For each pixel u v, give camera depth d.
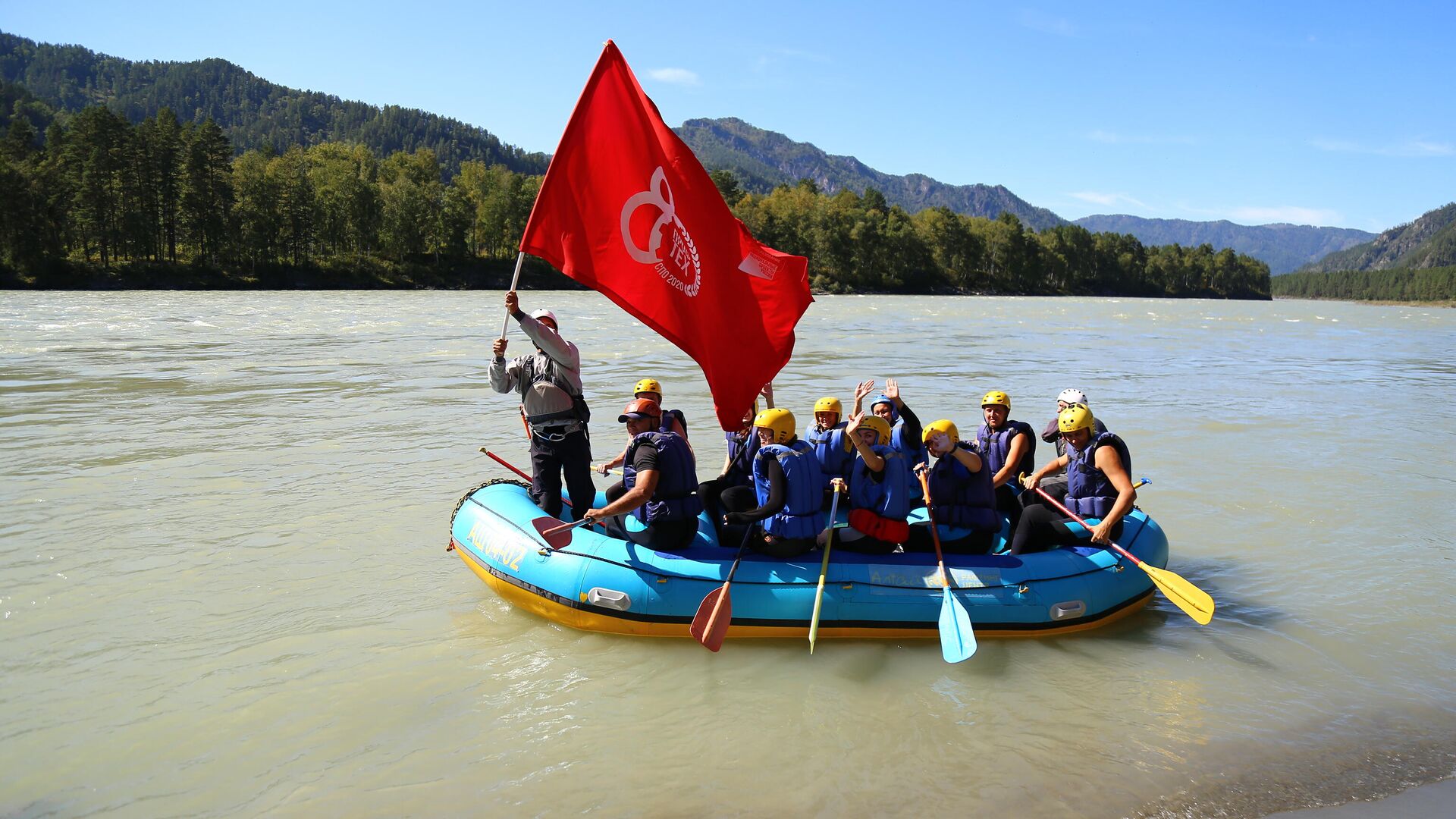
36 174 76.56
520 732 4.45
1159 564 6.23
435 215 94.19
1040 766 4.25
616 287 5.97
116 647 5.27
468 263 95.31
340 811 3.81
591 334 28.45
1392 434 13.21
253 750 4.24
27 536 7.20
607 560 5.59
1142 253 166.38
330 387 15.65
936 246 133.12
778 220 117.19
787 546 5.65
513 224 101.38
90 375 16.77
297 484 8.97
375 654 5.25
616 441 11.32
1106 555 5.94
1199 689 5.06
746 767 4.18
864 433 5.73
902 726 4.58
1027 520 6.15
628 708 4.70
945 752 4.34
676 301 6.11
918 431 6.64
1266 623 6.00
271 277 80.94
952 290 128.00
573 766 4.16
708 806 3.88
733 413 6.36
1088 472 6.16
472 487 8.93
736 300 6.25
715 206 6.16
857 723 4.60
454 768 4.12
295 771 4.08
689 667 5.20
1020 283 141.75
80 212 75.56
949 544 5.97
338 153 116.31
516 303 5.84
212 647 5.29
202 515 7.85
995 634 5.60
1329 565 7.11
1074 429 6.12
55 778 4.00
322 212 88.94
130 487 8.76
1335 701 4.93
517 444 11.01
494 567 5.92
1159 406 15.48
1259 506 8.80
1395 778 4.20
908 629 5.54
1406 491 9.48
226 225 81.38
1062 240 152.25
